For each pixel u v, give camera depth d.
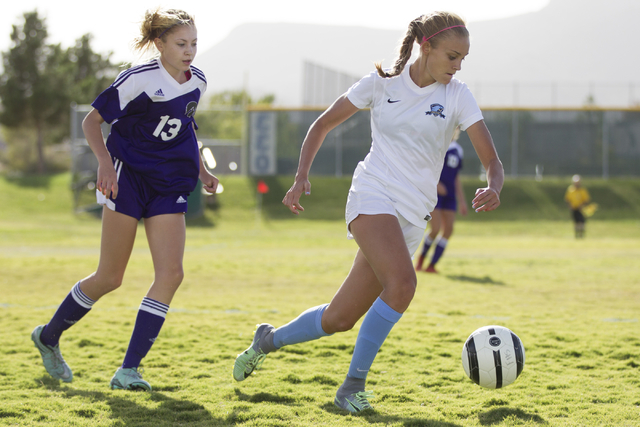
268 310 14.44
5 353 9.89
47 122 111.56
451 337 11.38
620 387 8.12
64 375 8.23
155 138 7.95
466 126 7.22
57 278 20.19
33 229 50.09
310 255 30.19
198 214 64.38
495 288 18.80
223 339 11.14
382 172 7.14
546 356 9.99
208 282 19.84
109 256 8.00
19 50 108.69
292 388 7.97
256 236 46.69
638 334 11.71
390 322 6.83
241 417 6.62
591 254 32.41
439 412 7.00
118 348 10.30
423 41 6.90
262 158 76.75
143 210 8.07
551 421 6.61
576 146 74.19
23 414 6.71
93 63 142.88
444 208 22.88
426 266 25.53
